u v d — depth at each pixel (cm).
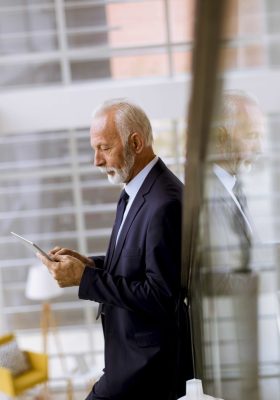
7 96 870
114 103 301
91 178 977
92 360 1003
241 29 791
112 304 288
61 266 291
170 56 912
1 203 984
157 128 922
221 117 181
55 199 984
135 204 295
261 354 177
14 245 992
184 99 863
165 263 283
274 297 172
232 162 211
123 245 297
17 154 973
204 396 255
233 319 202
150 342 298
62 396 977
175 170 931
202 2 121
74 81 932
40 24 923
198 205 221
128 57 920
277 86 798
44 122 874
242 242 180
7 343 852
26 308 1007
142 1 906
